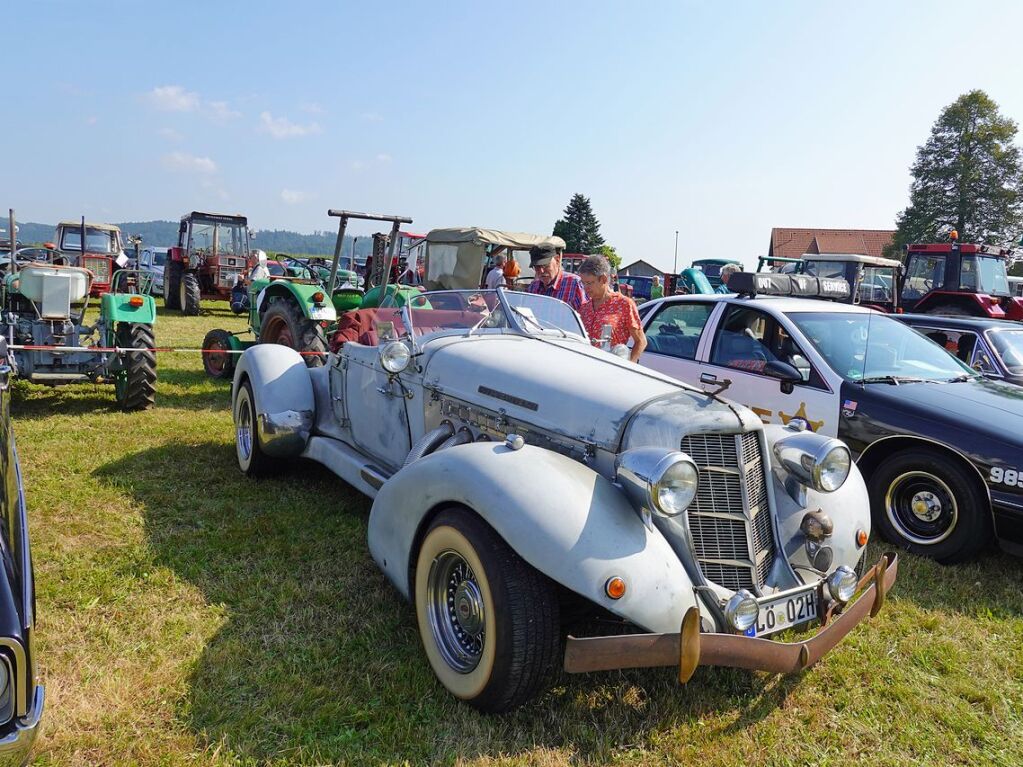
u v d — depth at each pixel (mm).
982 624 3508
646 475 2432
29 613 1861
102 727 2381
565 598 2648
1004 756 2541
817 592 2717
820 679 2930
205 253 18391
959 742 2605
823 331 5078
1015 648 3295
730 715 2652
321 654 2852
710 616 2496
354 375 4332
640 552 2395
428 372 3660
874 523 4531
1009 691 2947
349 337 4578
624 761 2383
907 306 14086
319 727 2445
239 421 5043
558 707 2619
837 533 3010
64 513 4105
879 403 4500
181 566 3533
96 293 17656
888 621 3459
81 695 2521
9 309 6871
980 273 13305
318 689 2617
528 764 2336
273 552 3758
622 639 2213
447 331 3975
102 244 20234
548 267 5422
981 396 4590
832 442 2967
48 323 6574
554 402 3012
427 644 2715
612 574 2307
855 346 5031
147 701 2523
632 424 2734
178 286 18172
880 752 2527
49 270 6547
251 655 2826
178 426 6176
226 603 3223
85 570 3422
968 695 2896
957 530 4129
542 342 3799
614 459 2725
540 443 3014
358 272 23406
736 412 2793
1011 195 47969
